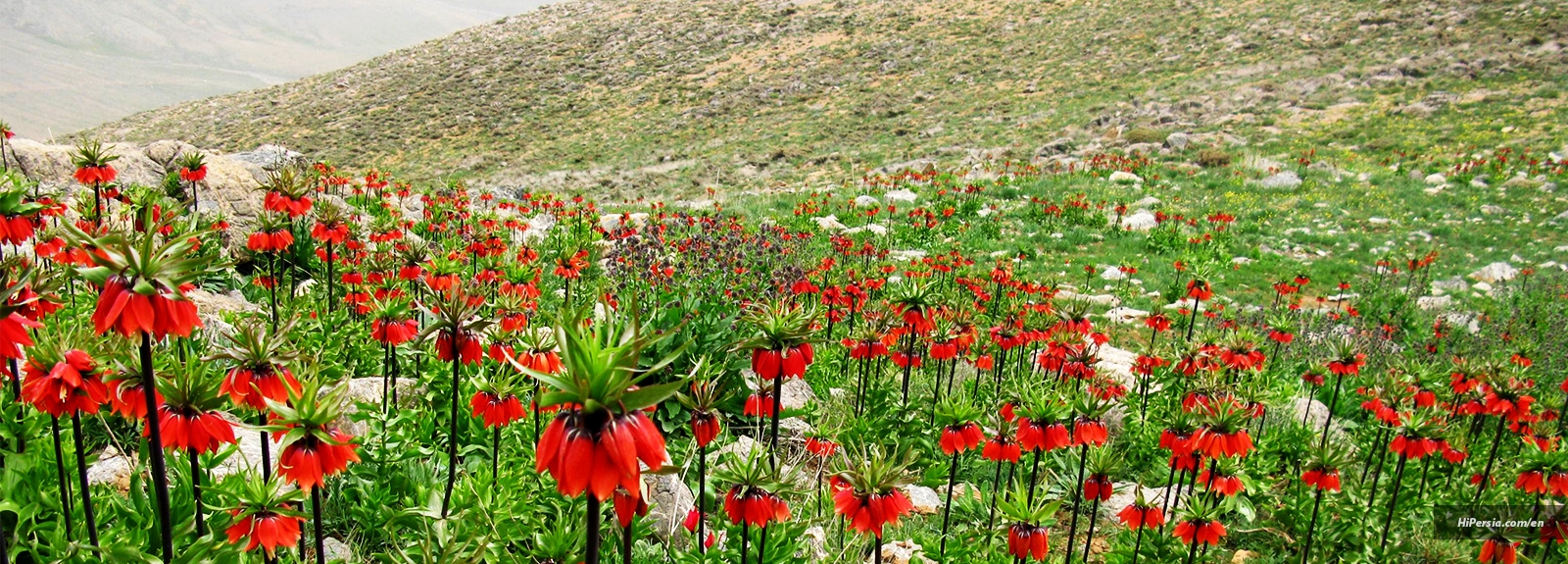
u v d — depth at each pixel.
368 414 5.27
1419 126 33.00
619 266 10.45
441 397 6.24
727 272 11.12
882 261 15.09
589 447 2.04
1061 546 6.37
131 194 8.70
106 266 2.60
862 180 30.05
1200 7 54.59
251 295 9.53
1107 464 5.24
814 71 56.12
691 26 68.88
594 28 72.06
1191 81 42.03
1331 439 8.05
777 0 73.44
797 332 4.83
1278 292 15.48
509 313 5.36
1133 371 8.45
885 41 59.97
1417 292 16.84
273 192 6.78
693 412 4.36
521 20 82.75
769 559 4.63
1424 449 5.96
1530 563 5.62
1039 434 5.03
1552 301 16.38
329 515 4.88
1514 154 28.22
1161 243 20.28
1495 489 6.91
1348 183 26.30
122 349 3.20
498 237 11.85
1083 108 40.88
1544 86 35.16
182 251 2.74
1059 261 19.20
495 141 49.53
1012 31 58.12
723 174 38.41
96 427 5.13
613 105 54.62
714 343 7.34
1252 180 26.77
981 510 6.46
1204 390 5.82
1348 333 13.40
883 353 7.49
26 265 3.04
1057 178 27.77
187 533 3.57
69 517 3.55
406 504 4.67
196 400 3.07
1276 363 11.41
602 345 2.18
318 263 10.63
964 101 46.81
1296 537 6.58
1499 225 22.22
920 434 7.66
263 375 3.36
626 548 3.20
